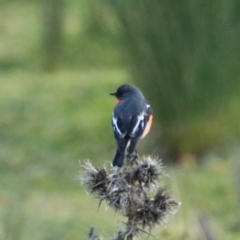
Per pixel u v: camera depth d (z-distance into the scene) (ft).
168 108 52.80
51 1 82.94
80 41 84.12
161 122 53.26
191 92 52.39
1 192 42.45
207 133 53.52
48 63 81.61
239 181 38.73
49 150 54.13
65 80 74.18
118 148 20.59
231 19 51.96
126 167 14.88
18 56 85.71
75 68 80.79
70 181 47.37
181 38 51.67
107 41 61.00
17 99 66.28
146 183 14.61
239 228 37.58
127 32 52.26
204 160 52.60
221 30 51.83
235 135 54.24
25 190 35.58
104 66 80.79
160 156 53.52
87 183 14.73
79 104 64.85
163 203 14.56
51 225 34.09
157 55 51.98
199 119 53.16
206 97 52.65
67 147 55.21
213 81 52.49
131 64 52.90
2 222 31.71
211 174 48.85
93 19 80.43
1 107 64.18
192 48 51.83
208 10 51.62
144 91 52.85
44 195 43.98
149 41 51.88
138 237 14.62
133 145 20.76
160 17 51.52
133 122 21.31
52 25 82.74
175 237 31.65
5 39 92.43
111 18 55.88
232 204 41.70
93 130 58.54
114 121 21.53
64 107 64.03
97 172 14.70
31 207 39.93
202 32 51.70
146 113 21.85
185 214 34.27
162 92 52.49
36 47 87.92
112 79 72.54
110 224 36.88
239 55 52.60
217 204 42.06
